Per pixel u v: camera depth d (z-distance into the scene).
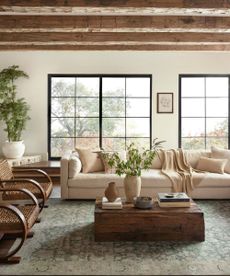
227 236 3.26
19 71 6.20
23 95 6.55
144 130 6.71
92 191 4.62
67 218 3.85
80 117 6.72
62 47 5.67
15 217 2.81
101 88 6.66
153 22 4.23
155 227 3.11
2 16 4.22
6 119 6.07
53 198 4.80
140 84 6.67
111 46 5.66
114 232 3.11
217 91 6.68
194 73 6.56
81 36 5.00
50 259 2.73
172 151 5.20
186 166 5.03
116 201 3.30
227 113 6.70
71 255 2.80
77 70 6.54
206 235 3.29
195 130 6.72
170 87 6.57
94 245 3.03
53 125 6.71
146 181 4.57
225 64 6.57
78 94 6.68
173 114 6.60
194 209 3.21
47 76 6.55
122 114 6.70
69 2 3.26
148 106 6.68
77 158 4.83
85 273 2.47
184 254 2.83
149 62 6.54
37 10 3.37
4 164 4.20
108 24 4.23
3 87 6.10
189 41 5.03
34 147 6.61
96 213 3.11
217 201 4.61
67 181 4.62
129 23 4.24
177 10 3.38
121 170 3.53
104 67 6.54
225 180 4.63
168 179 4.59
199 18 4.23
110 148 6.70
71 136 6.74
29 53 6.50
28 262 2.67
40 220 3.76
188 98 6.68
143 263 2.65
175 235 3.11
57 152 6.74
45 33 5.01
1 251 2.87
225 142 6.72
